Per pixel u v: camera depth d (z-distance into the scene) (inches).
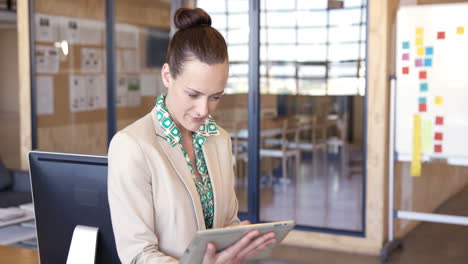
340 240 183.8
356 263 169.5
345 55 205.0
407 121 172.6
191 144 58.9
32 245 153.3
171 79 53.2
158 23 247.3
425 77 169.5
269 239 48.5
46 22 218.2
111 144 53.6
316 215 209.8
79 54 231.8
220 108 222.2
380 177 175.3
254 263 168.4
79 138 233.3
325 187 252.8
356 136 304.5
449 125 168.1
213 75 50.5
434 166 235.0
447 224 216.1
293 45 212.7
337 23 203.0
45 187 60.8
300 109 285.7
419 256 176.1
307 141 289.3
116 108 237.8
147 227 52.2
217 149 61.2
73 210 59.7
